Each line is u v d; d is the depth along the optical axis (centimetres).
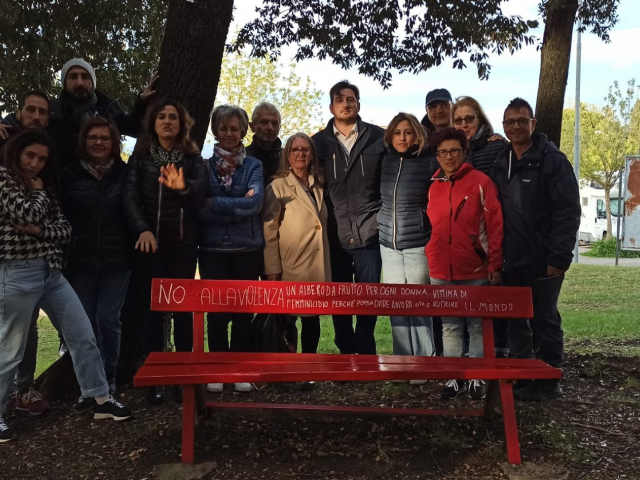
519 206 418
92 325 437
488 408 378
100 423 400
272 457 348
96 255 418
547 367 339
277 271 456
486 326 365
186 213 418
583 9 806
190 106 478
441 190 423
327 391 454
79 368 398
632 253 2430
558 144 560
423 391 451
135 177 415
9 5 873
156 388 426
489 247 414
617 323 784
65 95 463
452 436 365
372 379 326
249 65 2414
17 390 429
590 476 326
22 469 346
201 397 376
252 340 449
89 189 416
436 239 422
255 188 435
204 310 362
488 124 467
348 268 498
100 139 414
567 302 1012
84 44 1025
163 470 330
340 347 514
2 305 368
